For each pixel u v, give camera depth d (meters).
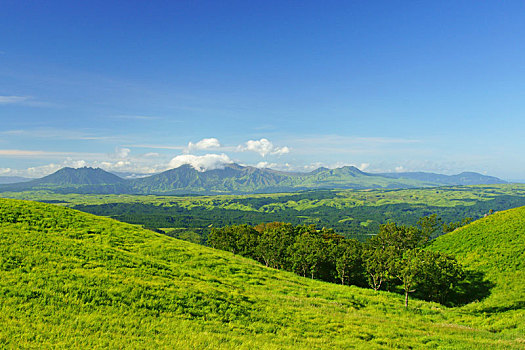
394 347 21.86
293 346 18.78
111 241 40.03
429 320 35.97
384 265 55.69
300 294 37.94
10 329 14.24
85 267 25.14
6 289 18.11
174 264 36.81
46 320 15.97
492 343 24.05
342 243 84.81
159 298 22.20
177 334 17.41
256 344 17.98
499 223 70.06
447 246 69.19
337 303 36.19
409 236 102.50
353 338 22.66
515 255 53.53
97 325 16.48
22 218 39.03
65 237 35.00
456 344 23.33
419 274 46.97
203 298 24.55
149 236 50.38
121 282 23.23
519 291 42.94
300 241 79.06
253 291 33.28
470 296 47.75
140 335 16.44
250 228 120.38
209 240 113.69
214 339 17.61
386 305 40.59
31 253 25.22
